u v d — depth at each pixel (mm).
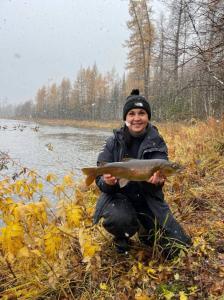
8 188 1647
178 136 4473
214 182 2561
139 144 1540
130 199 1538
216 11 3549
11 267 1517
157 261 1485
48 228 1418
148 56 12633
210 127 4492
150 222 1555
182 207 2033
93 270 1382
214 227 1771
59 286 1386
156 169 1323
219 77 4129
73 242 1569
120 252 1563
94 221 1543
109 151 1567
